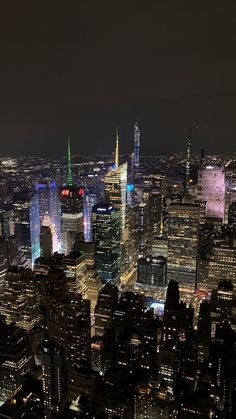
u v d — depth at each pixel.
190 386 113.62
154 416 103.06
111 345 135.38
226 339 134.00
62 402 111.75
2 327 138.75
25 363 130.25
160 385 111.75
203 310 158.25
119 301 168.00
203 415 95.81
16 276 165.88
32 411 106.75
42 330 153.12
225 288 163.00
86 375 114.56
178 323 143.12
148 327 146.50
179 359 122.06
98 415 103.44
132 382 114.81
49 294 153.50
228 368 116.88
